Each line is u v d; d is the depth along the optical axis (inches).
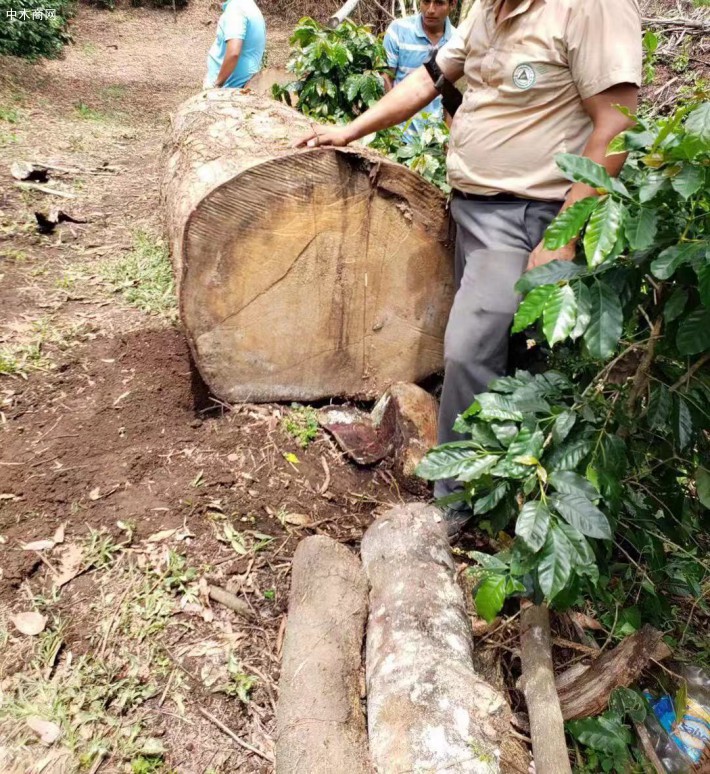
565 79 81.0
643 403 76.4
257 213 95.0
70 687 68.4
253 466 98.1
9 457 93.6
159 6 557.9
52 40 398.3
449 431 92.8
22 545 82.0
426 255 105.6
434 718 60.3
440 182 129.6
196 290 97.4
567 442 69.2
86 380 111.1
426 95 102.0
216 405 107.5
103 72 397.4
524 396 70.6
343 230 99.9
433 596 73.5
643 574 79.4
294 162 93.3
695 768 68.9
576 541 61.3
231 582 82.6
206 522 88.7
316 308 104.5
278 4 540.1
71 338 122.4
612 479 67.8
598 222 56.6
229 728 68.2
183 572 82.0
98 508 87.7
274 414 107.7
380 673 66.3
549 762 63.0
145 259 153.5
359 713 64.9
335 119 171.2
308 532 91.8
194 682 71.2
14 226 164.2
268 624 79.3
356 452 103.9
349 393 113.4
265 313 102.4
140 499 89.9
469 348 87.3
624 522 80.1
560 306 59.9
